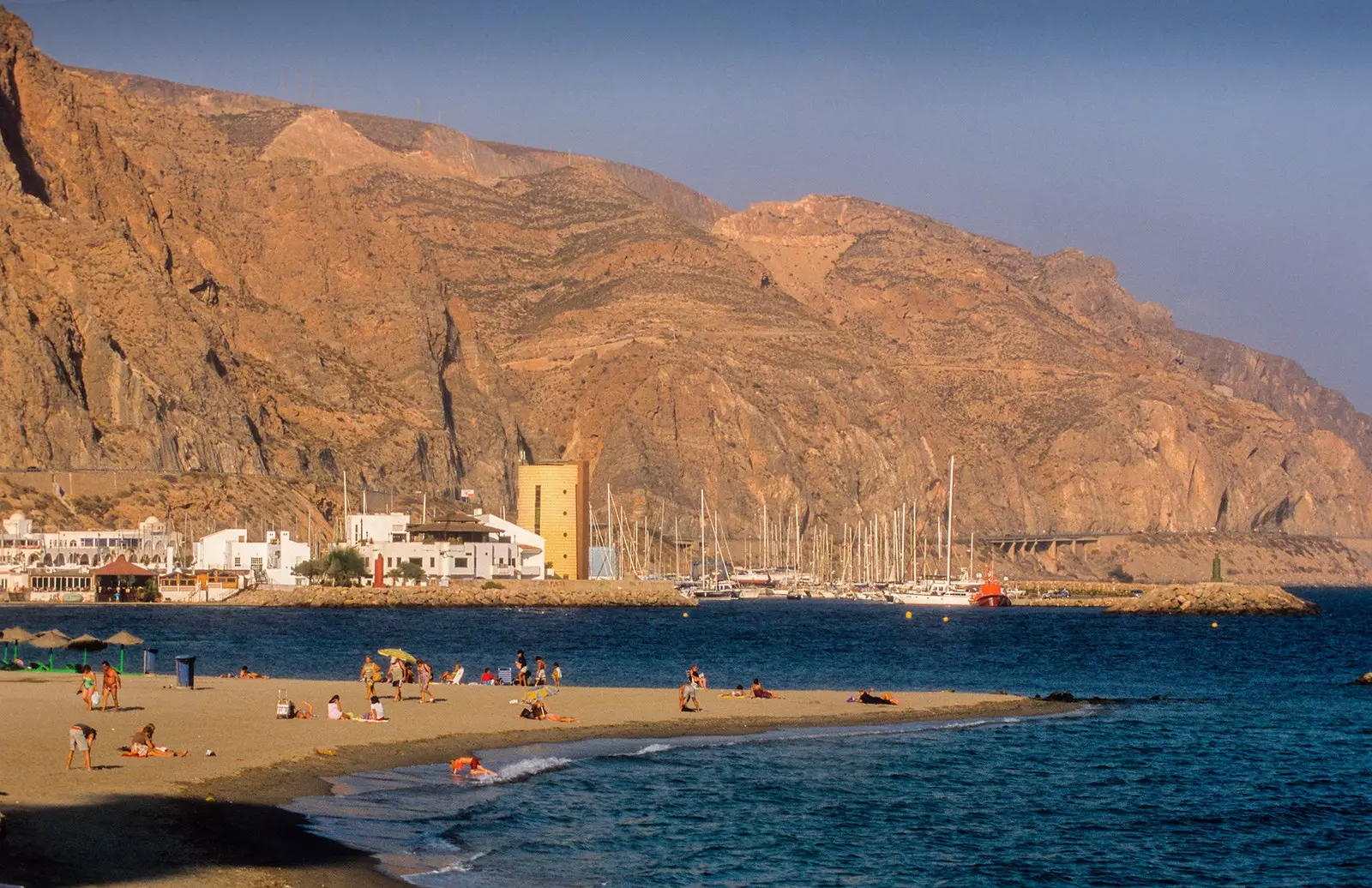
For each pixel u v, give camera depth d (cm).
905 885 5462
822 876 5516
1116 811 6756
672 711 8912
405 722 7881
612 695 9625
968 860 5841
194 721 7419
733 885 5319
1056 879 5628
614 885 5178
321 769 6438
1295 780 7531
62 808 5244
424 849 5316
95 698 7650
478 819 5891
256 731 7225
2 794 5412
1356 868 5888
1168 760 8006
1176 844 6188
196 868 4700
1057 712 9756
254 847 5034
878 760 7688
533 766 6981
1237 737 8900
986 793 7019
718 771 7206
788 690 11119
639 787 6744
